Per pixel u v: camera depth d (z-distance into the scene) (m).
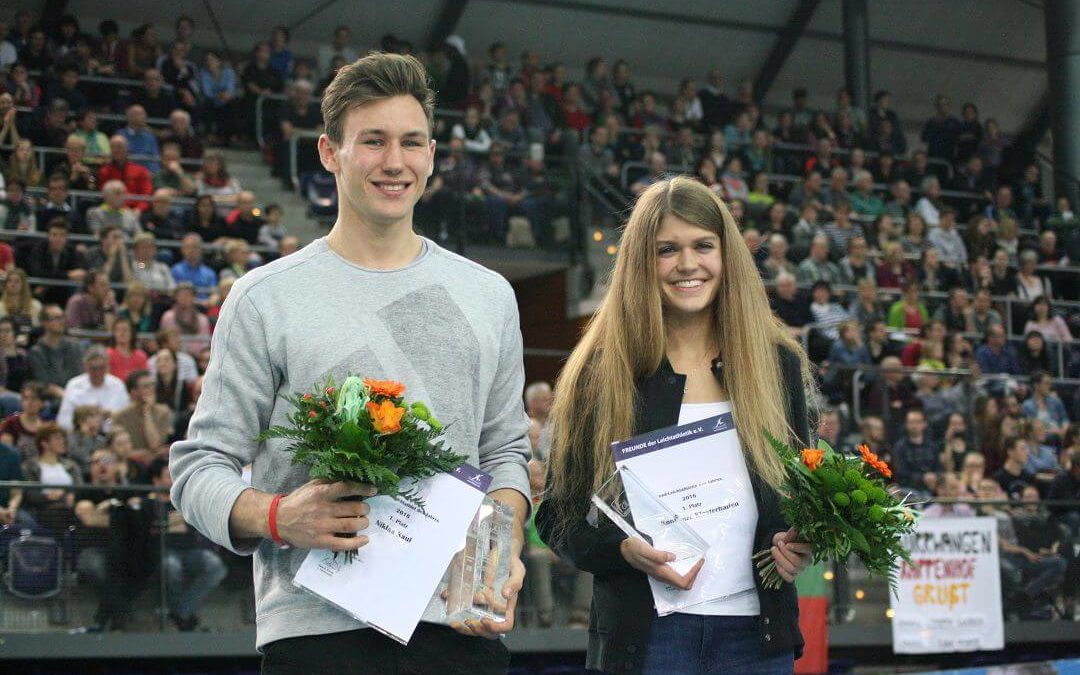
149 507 7.50
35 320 9.83
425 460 2.52
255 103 14.70
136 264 10.70
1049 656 9.62
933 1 19.45
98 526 7.40
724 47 19.58
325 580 2.55
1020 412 11.13
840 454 3.06
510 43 18.55
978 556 9.24
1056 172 17.88
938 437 10.22
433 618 2.61
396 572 2.55
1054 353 13.31
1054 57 18.06
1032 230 17.19
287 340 2.69
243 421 2.70
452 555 2.56
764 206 14.18
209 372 2.74
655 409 3.27
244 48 17.45
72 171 11.98
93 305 9.84
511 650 8.05
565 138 14.28
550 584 8.18
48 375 9.16
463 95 15.95
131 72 14.63
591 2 18.27
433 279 2.78
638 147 15.26
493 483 2.83
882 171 17.31
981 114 21.16
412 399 2.69
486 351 2.80
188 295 9.97
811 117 18.00
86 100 14.09
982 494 10.07
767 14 19.22
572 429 3.33
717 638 3.14
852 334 11.41
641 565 3.10
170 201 11.73
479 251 12.77
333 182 13.46
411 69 2.75
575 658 8.60
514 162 13.02
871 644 8.91
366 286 2.75
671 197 3.31
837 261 13.62
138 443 8.29
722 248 3.32
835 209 14.79
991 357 12.84
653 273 3.30
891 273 13.71
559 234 13.12
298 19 17.42
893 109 20.80
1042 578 9.38
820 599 8.67
